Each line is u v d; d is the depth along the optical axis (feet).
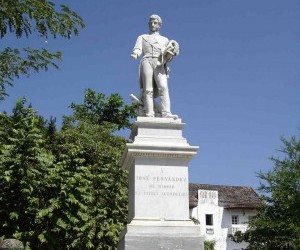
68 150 65.57
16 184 51.21
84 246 58.39
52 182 53.16
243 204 136.26
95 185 65.98
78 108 97.30
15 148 52.39
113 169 68.49
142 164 36.55
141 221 35.19
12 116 56.54
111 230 61.98
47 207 51.62
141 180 36.22
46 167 53.36
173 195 36.27
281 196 86.79
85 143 70.54
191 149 36.91
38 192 53.01
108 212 65.46
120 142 76.64
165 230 34.94
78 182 53.78
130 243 33.99
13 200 51.57
